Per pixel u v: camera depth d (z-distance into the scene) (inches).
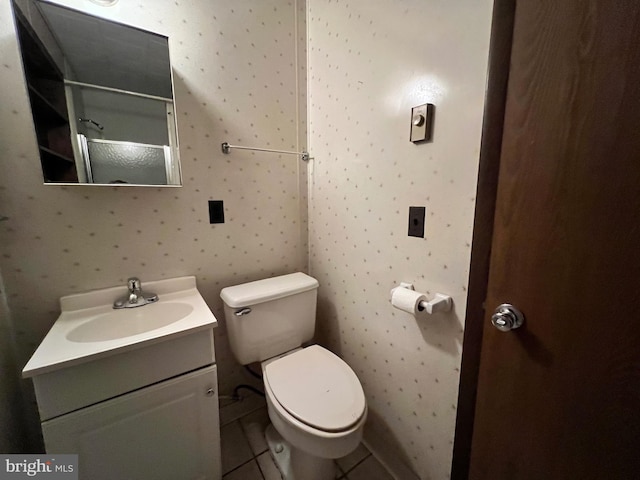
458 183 31.5
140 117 39.4
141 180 40.1
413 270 38.1
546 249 23.5
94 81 36.3
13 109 34.1
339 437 32.3
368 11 40.1
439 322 35.5
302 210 59.4
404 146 37.2
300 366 43.6
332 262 54.2
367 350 48.0
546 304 24.0
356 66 43.3
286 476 42.4
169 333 32.9
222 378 54.4
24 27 31.6
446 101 31.6
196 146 46.1
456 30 29.9
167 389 34.1
